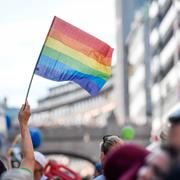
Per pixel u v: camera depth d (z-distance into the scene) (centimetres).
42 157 880
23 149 680
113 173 463
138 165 455
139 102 12138
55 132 9312
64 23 877
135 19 12719
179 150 385
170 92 10975
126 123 9181
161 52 11781
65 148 9300
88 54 902
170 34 11306
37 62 870
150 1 12388
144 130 9025
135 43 12662
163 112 11319
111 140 802
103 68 915
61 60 882
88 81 920
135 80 12669
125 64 13288
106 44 904
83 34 893
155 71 11862
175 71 10750
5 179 507
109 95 18238
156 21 12075
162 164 385
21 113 704
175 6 11088
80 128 9325
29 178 519
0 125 2688
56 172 1340
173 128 397
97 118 19262
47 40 873
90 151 9312
